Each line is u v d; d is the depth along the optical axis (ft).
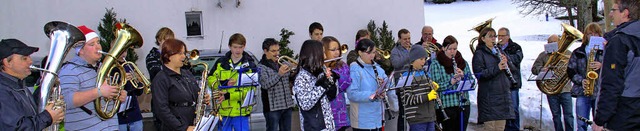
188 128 16.29
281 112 22.77
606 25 29.40
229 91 20.92
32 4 40.57
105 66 15.15
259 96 30.55
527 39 100.07
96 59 15.62
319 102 18.02
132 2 40.75
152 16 41.11
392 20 45.16
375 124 20.26
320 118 17.98
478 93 23.39
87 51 15.43
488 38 22.85
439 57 22.75
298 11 43.27
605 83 14.70
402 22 45.44
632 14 14.58
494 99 22.75
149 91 17.99
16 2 40.75
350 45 44.34
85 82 15.33
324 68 18.10
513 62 26.02
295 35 43.34
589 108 22.84
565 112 24.62
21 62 12.21
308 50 17.90
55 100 12.78
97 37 15.64
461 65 23.08
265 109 22.62
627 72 14.57
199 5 41.83
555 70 23.40
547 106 28.37
